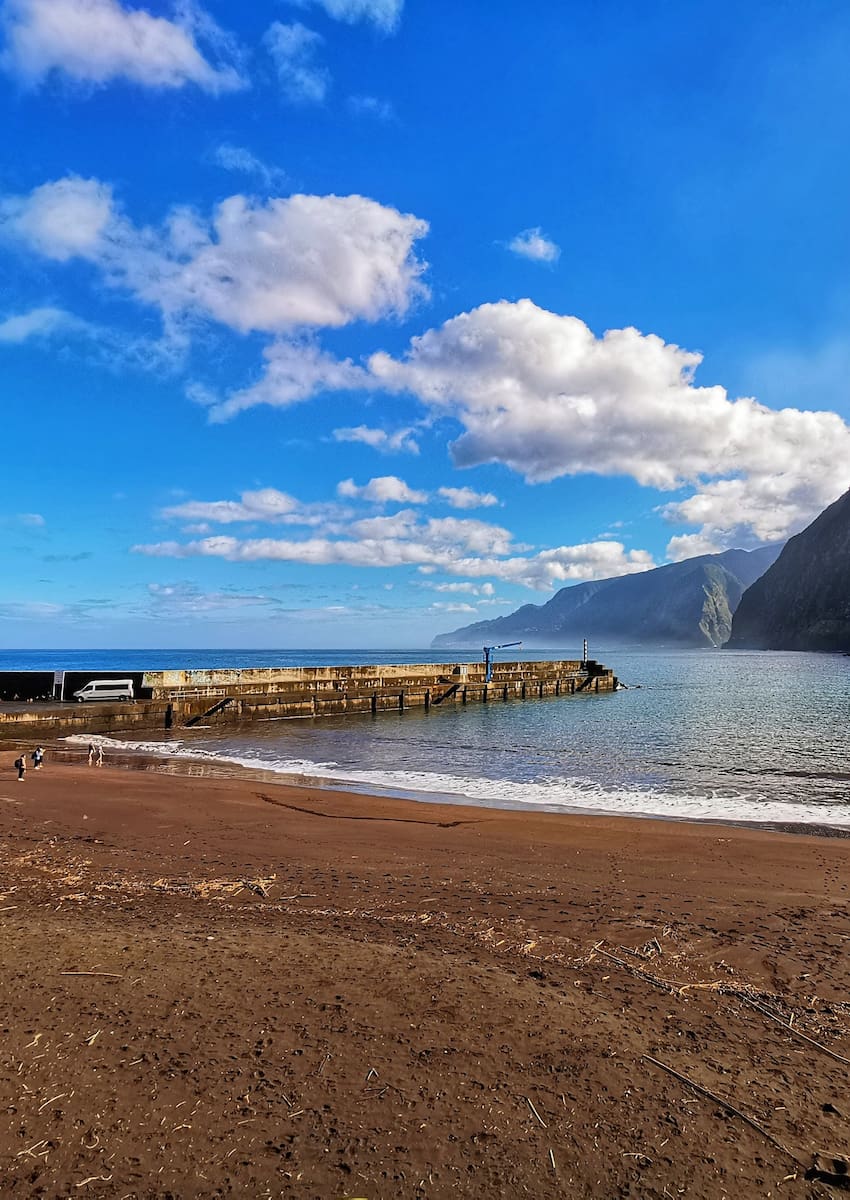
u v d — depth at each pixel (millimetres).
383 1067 3846
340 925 6395
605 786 18109
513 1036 4266
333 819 12898
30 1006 4367
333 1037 4156
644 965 5699
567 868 9477
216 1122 3318
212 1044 4016
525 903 7531
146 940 5652
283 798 15016
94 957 5219
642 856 10328
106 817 12531
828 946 6344
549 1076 3828
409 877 8672
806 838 11977
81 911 6473
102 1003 4453
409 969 5270
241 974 5035
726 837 11805
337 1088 3629
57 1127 3227
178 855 9641
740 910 7465
